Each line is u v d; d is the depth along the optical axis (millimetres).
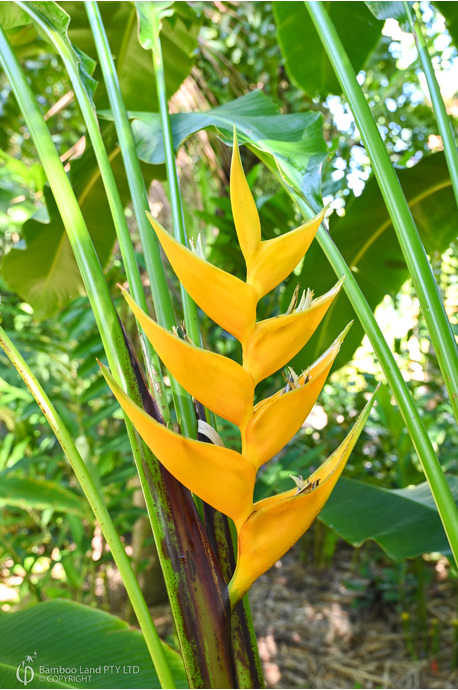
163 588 2830
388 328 3299
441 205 1485
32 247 1481
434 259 1639
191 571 597
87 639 921
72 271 1606
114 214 721
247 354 571
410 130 2875
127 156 793
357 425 574
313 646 2709
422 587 2680
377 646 2693
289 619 2930
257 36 2717
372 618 2928
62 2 1459
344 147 2426
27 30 1621
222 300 555
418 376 3094
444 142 853
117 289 2283
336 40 804
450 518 669
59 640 927
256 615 2982
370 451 3406
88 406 2836
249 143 892
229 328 569
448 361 705
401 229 735
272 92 2822
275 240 563
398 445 2615
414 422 692
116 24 1521
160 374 663
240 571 590
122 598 2809
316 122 971
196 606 590
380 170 748
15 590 2764
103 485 2055
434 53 2480
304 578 3340
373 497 1462
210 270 544
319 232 759
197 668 585
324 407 3340
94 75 1567
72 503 1958
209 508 658
